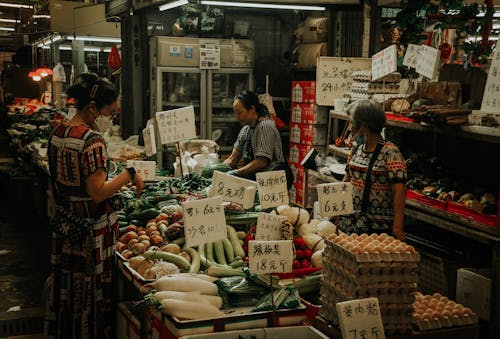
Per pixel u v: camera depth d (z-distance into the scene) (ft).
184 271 9.59
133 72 22.84
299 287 8.80
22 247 21.06
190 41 21.39
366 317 6.18
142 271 9.48
